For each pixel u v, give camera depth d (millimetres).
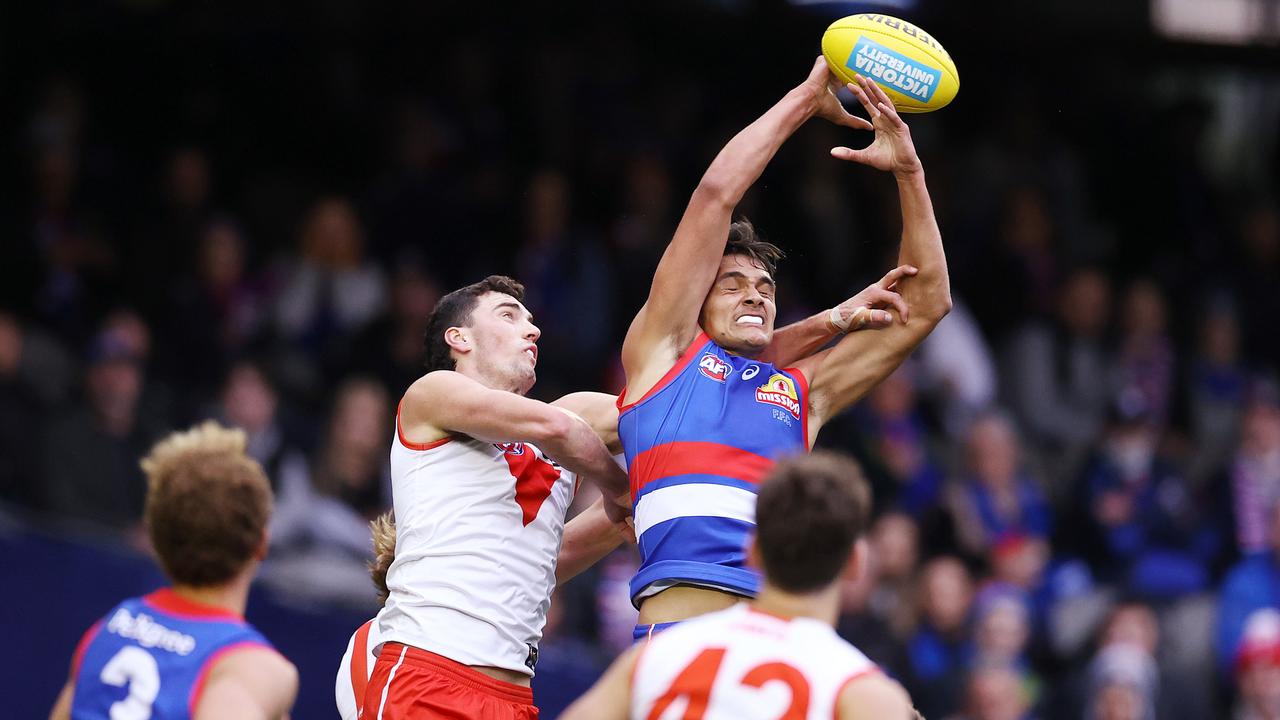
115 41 45844
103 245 39688
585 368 40188
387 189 42812
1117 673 34812
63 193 39719
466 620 17109
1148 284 46531
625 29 49719
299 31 47500
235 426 34125
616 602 33656
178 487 14547
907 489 37812
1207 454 43719
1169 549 39875
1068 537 40188
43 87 43906
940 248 17516
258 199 44250
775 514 12602
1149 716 35312
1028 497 39219
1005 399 43500
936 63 17156
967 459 39094
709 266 16891
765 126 17016
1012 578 36688
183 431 35000
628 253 42812
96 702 14320
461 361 18203
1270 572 37438
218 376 37438
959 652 34062
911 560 35188
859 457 37625
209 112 45812
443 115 45438
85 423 33750
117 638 14500
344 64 47188
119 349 34500
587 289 41375
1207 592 38750
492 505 17438
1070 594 37062
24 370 35219
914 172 17312
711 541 16047
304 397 37406
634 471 16641
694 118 49219
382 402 34906
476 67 46531
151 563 30297
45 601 29359
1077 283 45156
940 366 42188
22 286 37219
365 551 33219
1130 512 40125
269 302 39438
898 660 33500
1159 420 44438
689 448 16359
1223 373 46000
